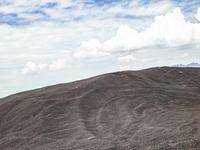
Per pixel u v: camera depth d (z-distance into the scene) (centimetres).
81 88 7488
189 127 4388
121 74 8462
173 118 5053
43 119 6253
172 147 3653
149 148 3816
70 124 5850
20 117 6669
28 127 6153
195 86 8000
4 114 7031
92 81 7888
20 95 8181
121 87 7450
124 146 4184
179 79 8519
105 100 6775
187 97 6731
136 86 7538
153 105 6091
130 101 6450
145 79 8269
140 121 5272
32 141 5497
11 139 5809
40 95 7562
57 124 5984
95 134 5156
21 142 5603
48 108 6638
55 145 5050
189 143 3684
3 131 6353
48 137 5491
